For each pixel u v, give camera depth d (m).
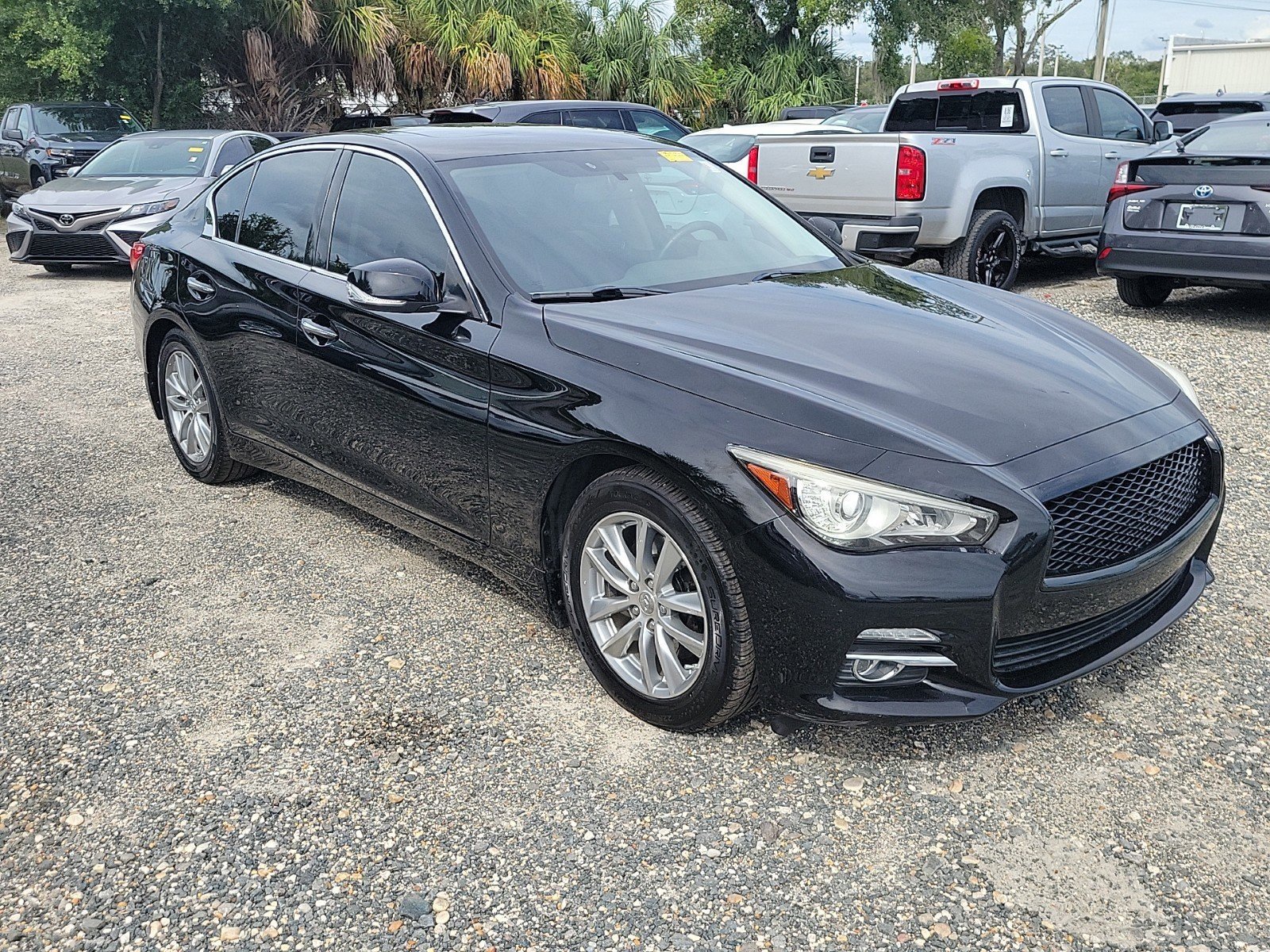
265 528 4.53
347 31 20.06
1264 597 3.73
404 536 4.44
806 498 2.62
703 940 2.29
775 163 8.95
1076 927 2.30
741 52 31.39
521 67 20.67
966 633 2.60
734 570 2.72
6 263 12.48
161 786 2.83
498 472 3.31
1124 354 3.54
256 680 3.35
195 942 2.31
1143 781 2.78
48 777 2.88
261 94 20.06
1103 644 2.97
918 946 2.26
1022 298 4.00
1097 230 10.02
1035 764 2.86
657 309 3.36
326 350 3.91
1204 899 2.37
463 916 2.37
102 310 9.45
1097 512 2.80
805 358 3.03
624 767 2.88
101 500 4.88
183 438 5.04
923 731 3.01
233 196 4.77
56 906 2.42
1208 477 3.27
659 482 2.87
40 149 14.62
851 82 35.22
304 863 2.54
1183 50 37.12
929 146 8.12
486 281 3.46
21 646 3.57
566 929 2.33
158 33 18.27
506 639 3.58
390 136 4.14
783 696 2.74
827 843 2.58
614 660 3.13
